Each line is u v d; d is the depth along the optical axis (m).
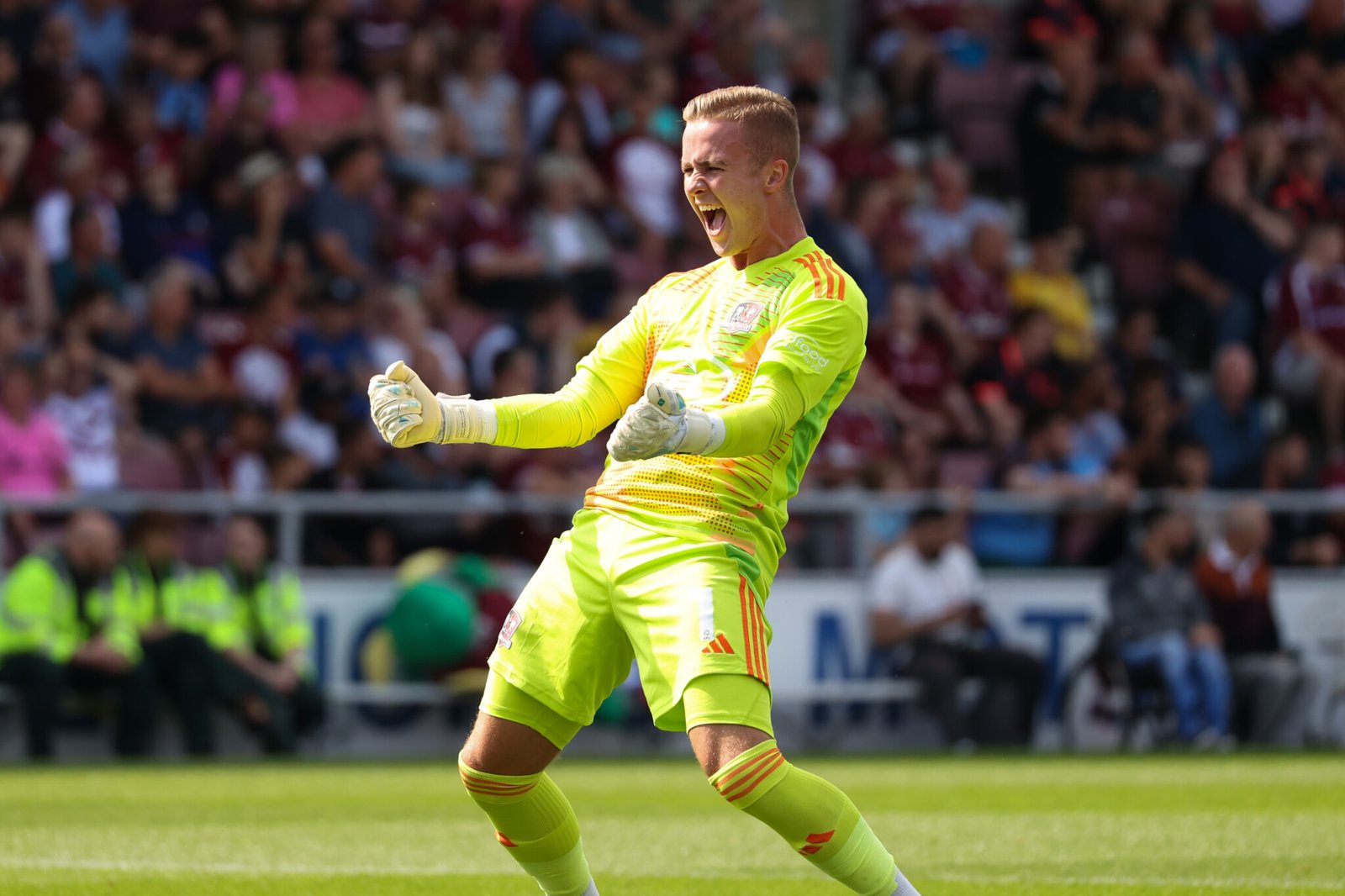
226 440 42.56
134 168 47.69
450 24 53.50
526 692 13.15
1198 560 41.09
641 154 51.69
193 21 51.00
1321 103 60.38
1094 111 56.88
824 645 40.06
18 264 43.84
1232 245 53.66
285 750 36.81
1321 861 19.59
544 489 40.88
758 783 12.24
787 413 12.67
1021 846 21.14
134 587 36.03
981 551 41.19
